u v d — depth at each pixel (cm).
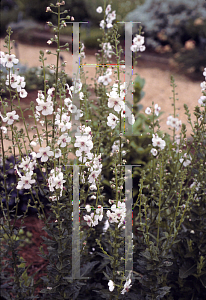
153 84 980
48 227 192
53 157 180
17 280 220
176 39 1225
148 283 197
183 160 232
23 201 383
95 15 1367
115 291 191
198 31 1145
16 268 219
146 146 397
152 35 1256
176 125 258
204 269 226
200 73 1073
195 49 1138
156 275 192
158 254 195
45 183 195
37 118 193
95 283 228
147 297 201
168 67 1132
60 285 197
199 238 231
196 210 228
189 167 238
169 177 260
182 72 1089
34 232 352
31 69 788
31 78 756
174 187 244
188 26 1170
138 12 1272
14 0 1587
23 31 1345
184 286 234
